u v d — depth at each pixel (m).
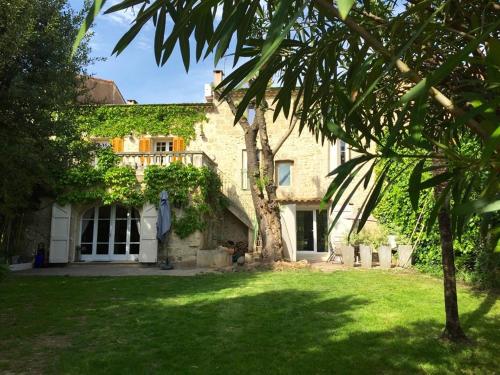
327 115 2.38
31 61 6.64
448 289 5.02
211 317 6.27
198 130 17.91
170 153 15.12
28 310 6.92
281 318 6.12
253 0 1.35
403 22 1.89
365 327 5.53
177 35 1.51
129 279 10.69
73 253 15.16
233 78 1.67
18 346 4.96
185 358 4.46
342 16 0.91
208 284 9.55
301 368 4.11
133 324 5.93
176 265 14.27
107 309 6.97
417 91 1.24
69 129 7.30
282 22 1.07
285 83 2.03
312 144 17.55
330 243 14.73
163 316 6.39
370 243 13.25
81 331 5.60
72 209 15.22
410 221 12.40
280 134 17.72
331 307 6.80
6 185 7.14
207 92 18.58
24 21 5.92
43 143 6.95
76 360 4.45
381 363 4.24
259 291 8.43
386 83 2.51
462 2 1.83
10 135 6.42
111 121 17.95
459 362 4.25
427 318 5.99
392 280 9.77
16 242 14.59
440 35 1.97
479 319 5.97
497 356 4.42
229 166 17.73
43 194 14.75
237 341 5.02
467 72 1.99
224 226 17.89
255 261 13.65
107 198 14.76
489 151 1.14
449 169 1.67
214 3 1.43
